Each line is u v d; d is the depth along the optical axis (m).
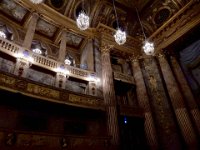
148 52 9.78
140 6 15.59
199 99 12.13
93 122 10.45
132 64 14.96
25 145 6.82
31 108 8.84
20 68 9.09
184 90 12.79
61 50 11.88
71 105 9.42
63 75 10.77
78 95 10.07
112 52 14.68
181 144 10.83
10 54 9.02
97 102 10.63
